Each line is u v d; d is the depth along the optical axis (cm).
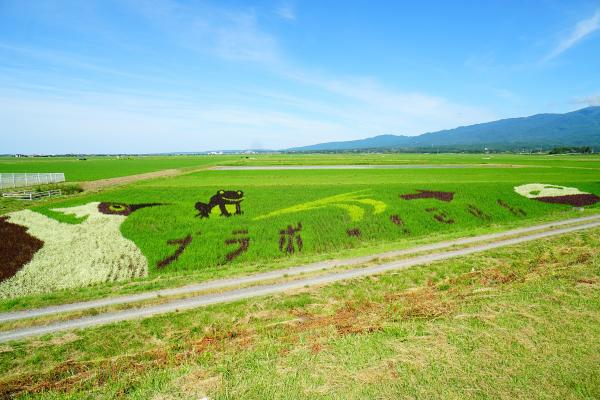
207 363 1348
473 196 4919
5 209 4334
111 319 1842
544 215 4469
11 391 1281
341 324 1625
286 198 4562
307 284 2222
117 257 2934
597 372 1169
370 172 8025
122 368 1376
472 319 1555
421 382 1145
